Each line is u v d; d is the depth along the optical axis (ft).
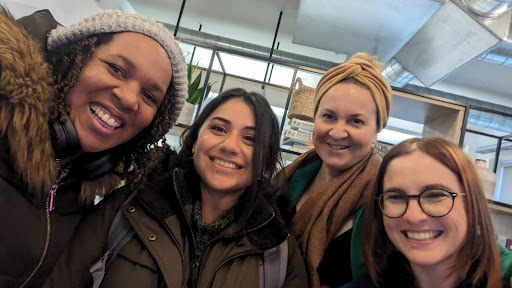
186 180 3.48
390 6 5.88
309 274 3.38
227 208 3.34
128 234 2.95
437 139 2.84
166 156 3.73
